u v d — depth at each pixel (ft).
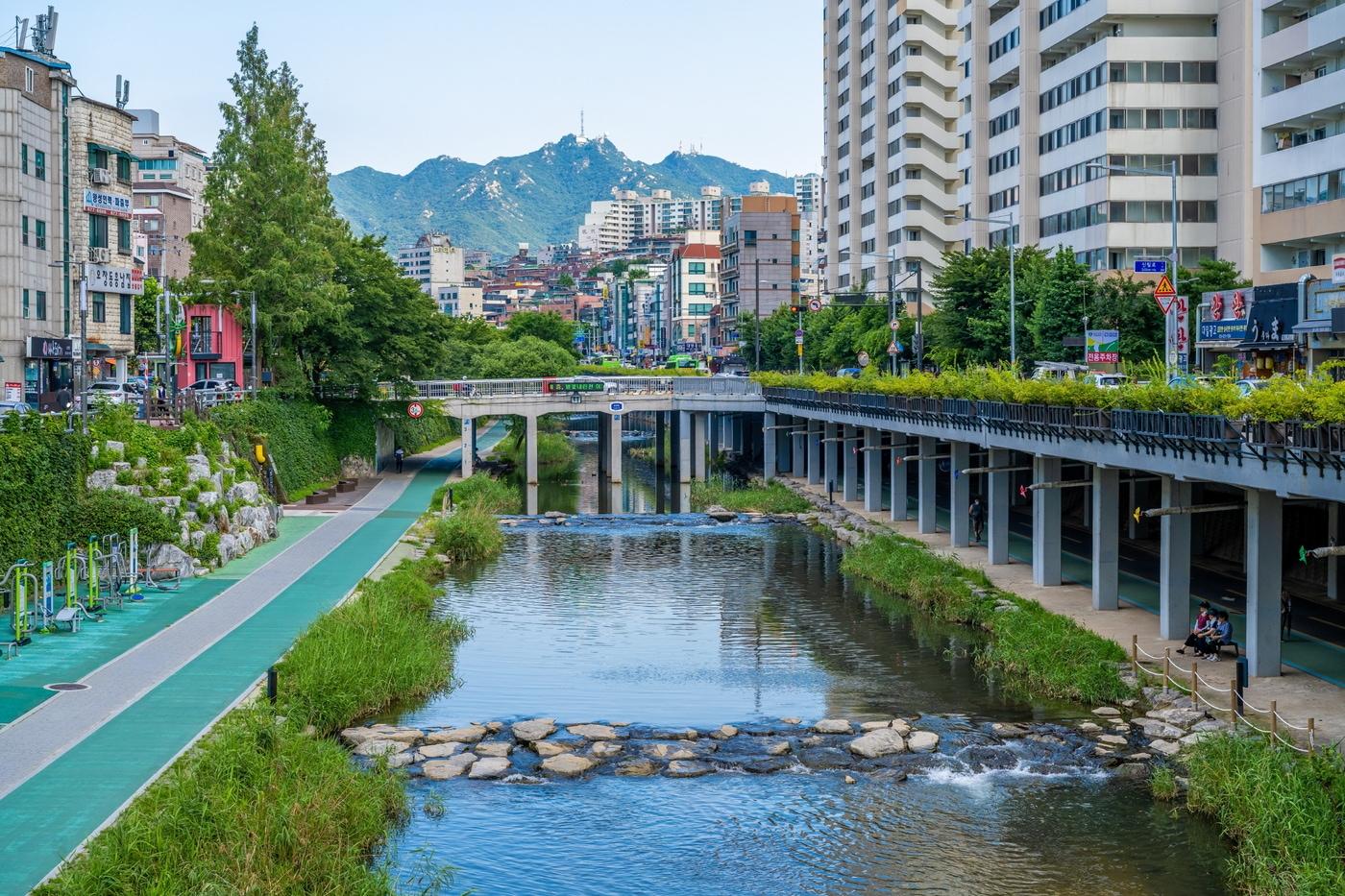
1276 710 110.93
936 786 104.68
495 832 95.50
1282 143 260.42
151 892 71.72
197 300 276.62
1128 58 307.58
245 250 273.13
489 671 140.26
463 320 595.06
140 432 182.19
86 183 272.51
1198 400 125.08
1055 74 341.82
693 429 356.38
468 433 326.24
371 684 123.54
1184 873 88.89
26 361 246.06
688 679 137.59
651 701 128.67
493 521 250.16
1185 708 116.67
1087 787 104.01
